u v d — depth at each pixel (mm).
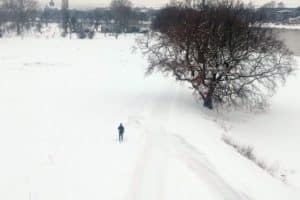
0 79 61250
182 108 45969
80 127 36406
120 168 25656
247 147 36031
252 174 26047
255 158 33000
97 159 27344
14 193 22453
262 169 28812
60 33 196375
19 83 58781
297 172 31906
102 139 32281
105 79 65125
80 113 42156
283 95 59969
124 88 57688
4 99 47750
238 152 32438
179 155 28406
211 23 45375
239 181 24328
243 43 44312
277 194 23438
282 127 44750
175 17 72062
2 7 189750
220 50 44219
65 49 114938
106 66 81125
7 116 39906
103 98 50250
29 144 31109
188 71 46812
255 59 46250
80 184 23375
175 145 30797
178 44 45188
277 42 47938
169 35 47312
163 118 40562
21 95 50500
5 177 24641
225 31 44344
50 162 26984
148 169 25609
